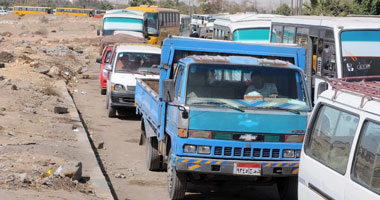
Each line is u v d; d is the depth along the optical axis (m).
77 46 163.88
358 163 17.41
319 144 20.44
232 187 32.59
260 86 27.33
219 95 26.89
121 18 107.88
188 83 26.98
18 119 44.97
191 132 26.05
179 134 26.17
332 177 18.73
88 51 147.38
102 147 41.91
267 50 30.77
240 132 26.17
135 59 57.00
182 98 26.64
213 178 27.61
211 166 26.00
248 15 80.69
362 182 17.00
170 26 151.00
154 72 55.06
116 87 54.66
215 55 31.00
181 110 26.05
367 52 42.53
